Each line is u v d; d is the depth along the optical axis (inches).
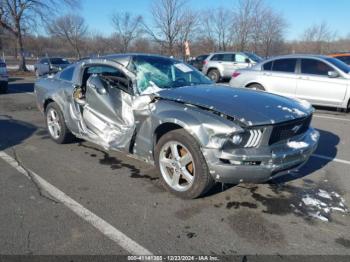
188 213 129.4
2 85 505.0
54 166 180.1
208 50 1347.2
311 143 139.0
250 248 108.1
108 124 178.5
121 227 119.5
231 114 124.4
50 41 1966.0
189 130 128.1
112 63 176.9
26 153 202.5
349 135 251.3
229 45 1322.6
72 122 200.2
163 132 147.4
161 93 150.3
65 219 124.5
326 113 344.5
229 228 119.4
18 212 129.3
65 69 219.9
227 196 143.4
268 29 1293.1
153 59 181.6
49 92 218.1
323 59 342.0
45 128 269.7
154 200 139.9
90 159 191.3
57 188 151.8
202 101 135.3
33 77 864.9
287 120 128.9
